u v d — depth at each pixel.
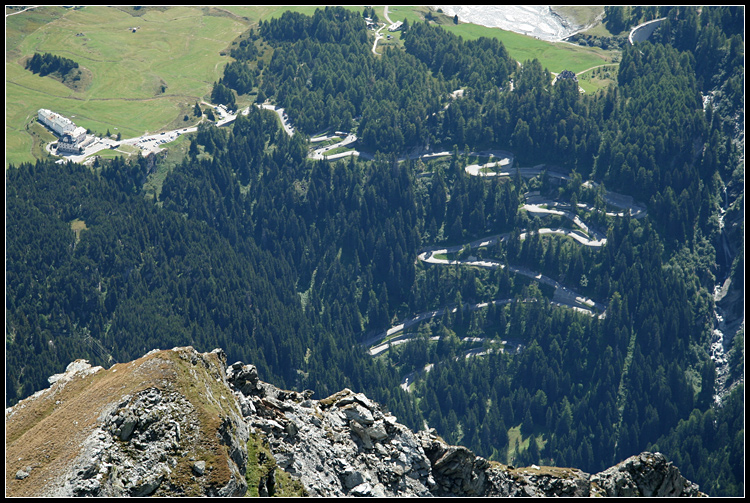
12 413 100.81
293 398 103.81
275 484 86.62
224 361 101.38
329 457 95.38
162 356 91.19
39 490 78.38
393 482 97.50
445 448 104.62
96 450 80.50
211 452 81.88
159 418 84.06
